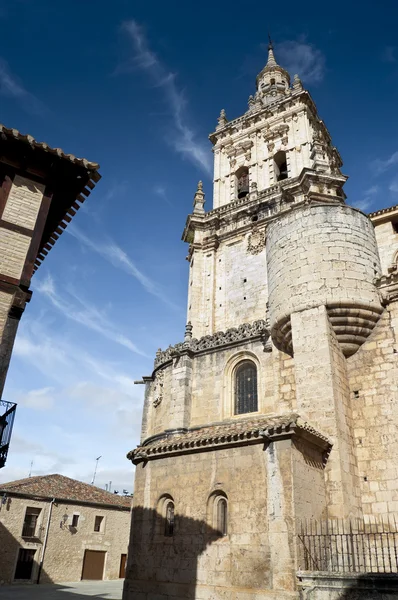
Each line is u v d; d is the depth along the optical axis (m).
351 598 13.45
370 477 19.20
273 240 25.22
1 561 41.25
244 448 18.20
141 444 31.20
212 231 42.84
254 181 44.94
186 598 17.23
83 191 17.72
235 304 37.97
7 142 16.09
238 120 49.94
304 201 37.69
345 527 17.22
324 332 20.77
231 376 27.11
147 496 20.73
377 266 23.06
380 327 21.38
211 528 17.88
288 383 23.36
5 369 13.88
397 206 32.31
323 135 47.94
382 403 20.08
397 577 12.95
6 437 14.42
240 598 15.78
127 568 19.97
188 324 33.81
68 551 45.81
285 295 23.02
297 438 17.28
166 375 30.25
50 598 30.91
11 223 15.62
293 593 14.72
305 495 16.69
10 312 14.52
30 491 45.81
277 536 15.84
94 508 49.19
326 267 22.23
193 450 19.66
